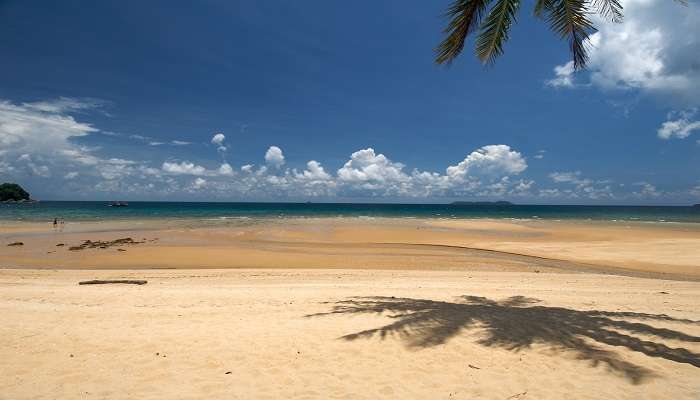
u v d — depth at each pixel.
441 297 8.81
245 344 5.39
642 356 4.93
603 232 30.00
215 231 28.03
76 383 4.21
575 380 4.31
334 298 8.50
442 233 28.06
